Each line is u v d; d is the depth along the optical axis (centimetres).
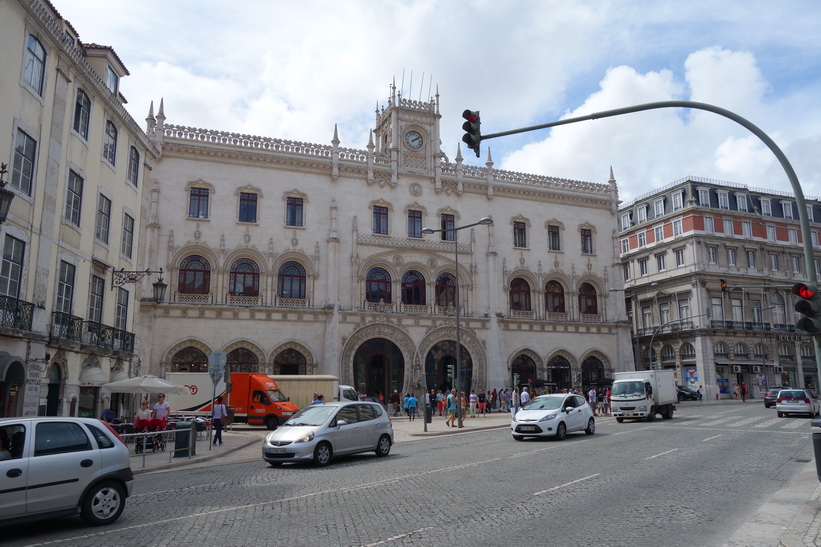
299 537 929
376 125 5781
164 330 4281
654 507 1113
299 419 1930
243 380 3541
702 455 1861
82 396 2644
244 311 4462
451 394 3531
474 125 1566
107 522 1065
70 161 2439
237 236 4600
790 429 2761
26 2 2073
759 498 1196
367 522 1021
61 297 2395
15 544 933
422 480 1469
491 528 966
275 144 4828
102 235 2791
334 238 4781
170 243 4412
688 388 6166
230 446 2498
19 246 2103
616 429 2936
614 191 5975
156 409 2381
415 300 5062
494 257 5312
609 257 5862
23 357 2084
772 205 7262
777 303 6906
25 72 2117
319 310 4641
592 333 5638
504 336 5288
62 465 1020
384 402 4703
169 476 1703
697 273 6512
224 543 905
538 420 2423
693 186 6862
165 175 4516
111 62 2875
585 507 1117
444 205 5288
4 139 1995
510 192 5550
